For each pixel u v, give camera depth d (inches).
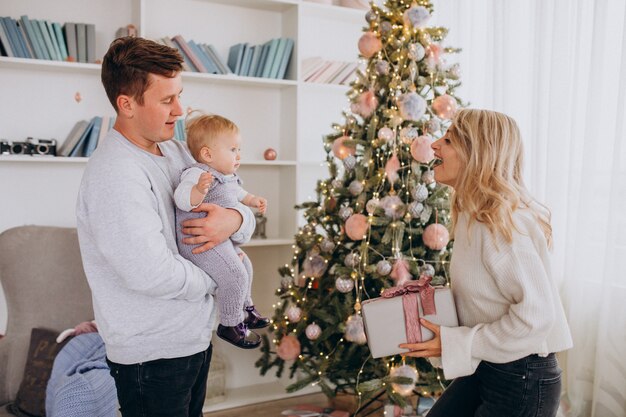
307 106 157.9
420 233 115.6
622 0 111.7
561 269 123.8
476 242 69.8
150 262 59.6
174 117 65.1
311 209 127.0
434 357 77.6
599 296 117.0
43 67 124.5
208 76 133.2
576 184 119.2
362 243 114.2
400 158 116.6
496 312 69.7
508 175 71.2
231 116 146.9
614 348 113.0
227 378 145.2
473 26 143.8
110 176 60.7
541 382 68.1
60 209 131.8
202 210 67.7
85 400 90.4
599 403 114.3
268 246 152.0
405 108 108.4
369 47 116.4
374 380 110.0
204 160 74.4
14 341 109.7
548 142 122.3
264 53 142.5
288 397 141.9
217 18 144.3
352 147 118.7
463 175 72.1
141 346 63.2
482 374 71.5
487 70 139.0
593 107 113.7
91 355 100.5
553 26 120.5
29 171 128.7
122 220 59.5
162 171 67.2
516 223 68.0
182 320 64.4
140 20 127.6
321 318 117.8
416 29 115.3
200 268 68.9
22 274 112.1
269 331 147.7
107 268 63.7
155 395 64.2
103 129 128.2
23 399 101.0
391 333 74.0
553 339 69.4
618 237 111.7
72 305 112.5
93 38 126.8
